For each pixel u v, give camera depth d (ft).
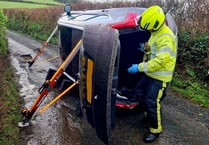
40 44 45.62
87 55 11.84
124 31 15.07
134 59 17.76
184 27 26.50
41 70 28.40
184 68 24.22
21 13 72.69
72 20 19.35
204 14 26.35
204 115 17.48
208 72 21.63
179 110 18.21
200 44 23.80
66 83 20.01
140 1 35.55
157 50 13.12
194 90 21.31
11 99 19.19
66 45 20.04
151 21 12.87
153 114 13.96
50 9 62.13
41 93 15.46
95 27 12.23
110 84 10.95
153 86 13.67
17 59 33.35
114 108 12.32
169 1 30.12
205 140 14.55
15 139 14.20
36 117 17.15
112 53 10.81
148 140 14.25
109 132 11.75
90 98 12.00
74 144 14.15
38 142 14.32
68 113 17.80
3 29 36.47
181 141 14.44
